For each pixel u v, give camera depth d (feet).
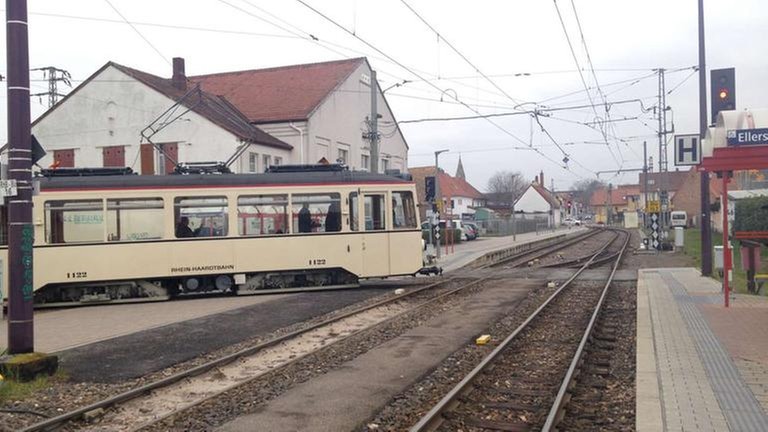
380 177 62.95
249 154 99.35
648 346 31.89
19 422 23.26
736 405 21.85
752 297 50.80
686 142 67.82
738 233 55.72
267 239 59.98
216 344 37.22
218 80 131.13
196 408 24.38
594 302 52.65
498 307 50.88
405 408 24.21
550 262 104.27
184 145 99.76
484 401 24.93
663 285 61.05
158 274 57.67
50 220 56.18
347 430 21.59
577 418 22.65
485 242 174.40
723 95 55.01
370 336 38.70
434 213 110.52
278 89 121.60
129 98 103.45
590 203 515.50
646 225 165.17
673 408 21.54
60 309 55.72
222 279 59.93
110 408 24.86
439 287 65.72
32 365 28.71
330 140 116.78
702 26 69.72
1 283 49.37
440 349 34.76
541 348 34.91
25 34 30.66
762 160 41.78
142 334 40.27
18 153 30.37
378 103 137.90
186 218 58.54
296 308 50.98
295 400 25.14
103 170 59.57
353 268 61.52
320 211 61.26
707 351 30.66
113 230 57.11
